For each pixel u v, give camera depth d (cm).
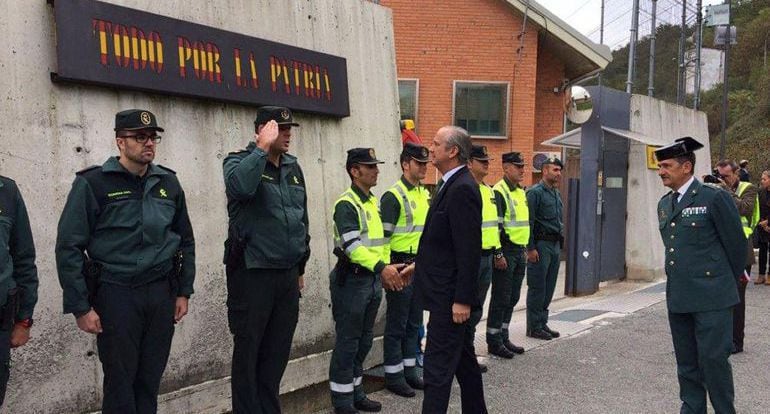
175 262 364
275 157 408
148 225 347
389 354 543
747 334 777
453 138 420
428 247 426
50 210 365
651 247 1147
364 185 498
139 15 403
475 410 441
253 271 395
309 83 518
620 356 668
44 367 361
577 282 1030
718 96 3597
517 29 1373
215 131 454
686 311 440
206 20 450
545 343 718
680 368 461
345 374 481
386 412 503
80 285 327
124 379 340
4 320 302
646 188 1141
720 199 432
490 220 602
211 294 448
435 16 1379
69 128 374
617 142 1109
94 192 337
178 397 422
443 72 1383
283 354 421
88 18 377
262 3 491
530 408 515
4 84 347
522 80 1377
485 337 745
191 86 430
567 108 1030
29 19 358
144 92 411
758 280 1193
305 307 516
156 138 360
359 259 470
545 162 717
